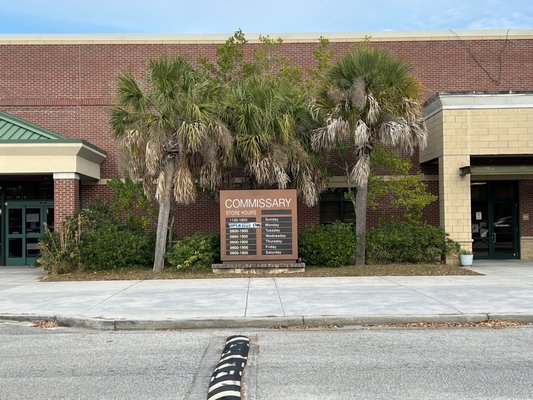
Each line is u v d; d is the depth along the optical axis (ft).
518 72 71.15
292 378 20.12
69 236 55.06
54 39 70.79
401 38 70.95
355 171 53.98
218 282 46.21
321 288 41.52
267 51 61.93
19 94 70.49
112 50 71.10
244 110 52.60
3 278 53.52
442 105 58.65
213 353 24.30
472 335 27.30
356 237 55.83
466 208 58.03
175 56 52.65
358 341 26.23
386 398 17.72
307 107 55.36
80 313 32.45
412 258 57.67
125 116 52.85
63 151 58.59
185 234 68.69
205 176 53.57
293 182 56.18
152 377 20.65
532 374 20.34
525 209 69.97
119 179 62.08
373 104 50.85
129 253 54.90
